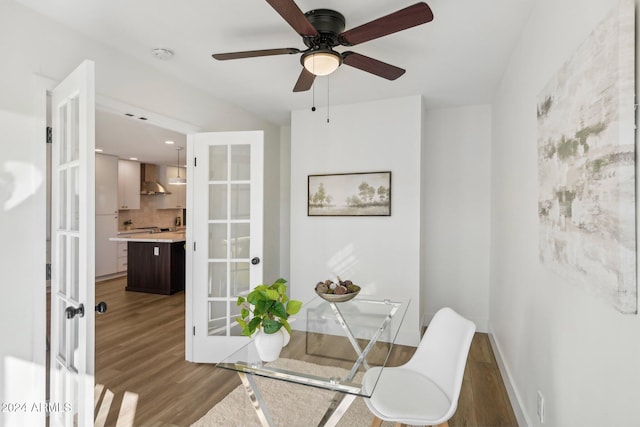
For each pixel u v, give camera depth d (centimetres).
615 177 93
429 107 380
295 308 172
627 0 91
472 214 375
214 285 307
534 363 185
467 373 280
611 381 102
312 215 377
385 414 151
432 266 390
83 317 160
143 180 788
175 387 255
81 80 163
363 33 168
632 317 91
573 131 125
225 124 353
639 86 89
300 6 191
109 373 278
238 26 213
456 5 190
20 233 185
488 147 369
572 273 125
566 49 141
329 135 372
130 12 197
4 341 179
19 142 185
